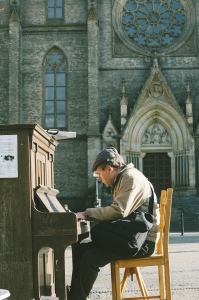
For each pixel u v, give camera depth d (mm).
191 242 30969
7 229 8297
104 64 51250
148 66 51344
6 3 51344
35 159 9047
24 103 50750
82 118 50594
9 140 8539
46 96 51062
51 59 51375
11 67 49719
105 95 50906
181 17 52594
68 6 51438
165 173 50969
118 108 50844
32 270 8227
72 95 50844
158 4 52688
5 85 50531
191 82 51375
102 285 14195
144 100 50500
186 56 51562
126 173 8094
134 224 7879
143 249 8117
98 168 8352
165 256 8242
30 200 8359
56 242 8188
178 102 50969
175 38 52219
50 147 10766
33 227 8266
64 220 8195
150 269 18016
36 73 51000
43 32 51125
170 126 50719
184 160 50281
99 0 52406
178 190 50188
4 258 8250
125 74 51250
